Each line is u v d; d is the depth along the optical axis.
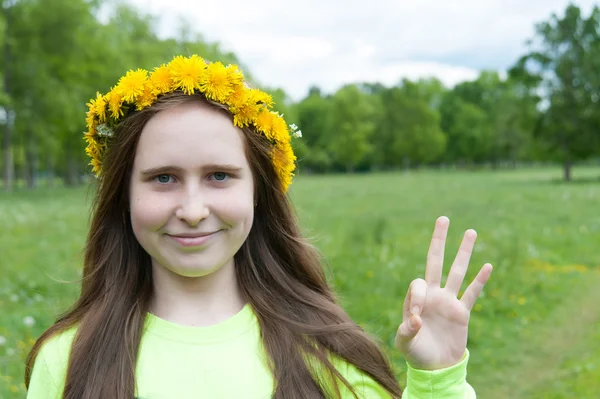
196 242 1.65
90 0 32.97
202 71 1.67
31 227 13.97
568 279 8.80
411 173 70.44
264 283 1.94
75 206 20.42
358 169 84.94
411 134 76.88
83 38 32.47
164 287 1.79
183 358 1.71
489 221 14.86
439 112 86.69
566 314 7.15
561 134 41.72
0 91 28.08
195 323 1.76
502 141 65.06
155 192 1.66
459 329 1.72
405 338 1.67
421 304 1.68
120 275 1.84
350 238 10.97
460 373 1.71
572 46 42.59
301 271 2.03
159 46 37.94
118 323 1.76
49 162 43.78
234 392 1.68
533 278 8.41
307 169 78.69
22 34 30.97
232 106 1.69
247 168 1.74
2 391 4.12
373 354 1.91
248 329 1.80
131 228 1.87
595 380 5.16
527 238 11.88
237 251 1.89
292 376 1.73
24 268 8.76
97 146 1.84
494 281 7.85
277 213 1.95
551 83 42.75
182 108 1.67
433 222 14.90
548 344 6.14
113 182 1.77
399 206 20.38
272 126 1.81
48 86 30.91
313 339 1.86
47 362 1.77
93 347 1.73
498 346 6.02
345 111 71.50
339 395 1.79
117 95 1.71
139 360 1.71
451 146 83.62
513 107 54.56
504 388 5.16
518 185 34.00
